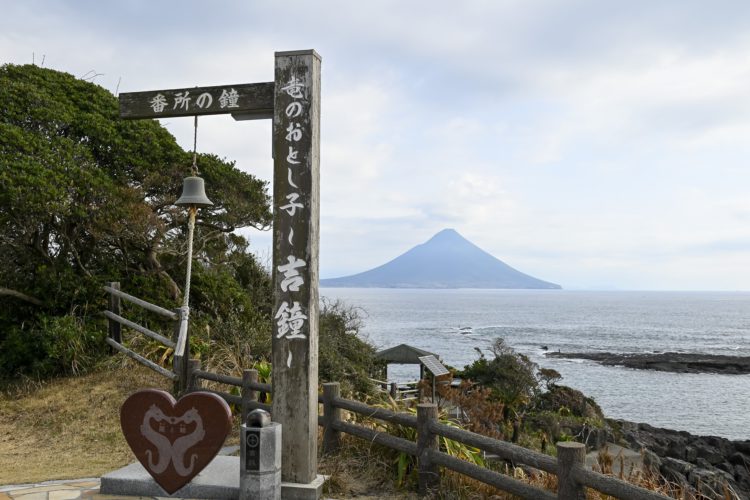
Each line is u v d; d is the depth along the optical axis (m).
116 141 11.04
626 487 3.64
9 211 9.52
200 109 5.27
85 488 5.17
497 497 4.94
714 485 17.14
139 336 10.63
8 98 10.16
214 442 4.70
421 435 5.14
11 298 10.88
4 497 4.91
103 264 11.75
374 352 15.16
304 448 4.87
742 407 33.84
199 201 6.75
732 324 112.81
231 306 12.17
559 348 64.25
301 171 4.96
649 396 36.81
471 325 101.88
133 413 4.80
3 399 9.27
